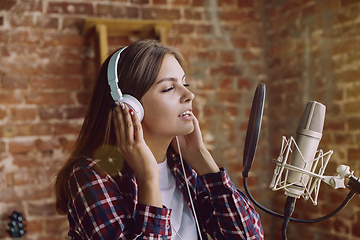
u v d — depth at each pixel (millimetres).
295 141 783
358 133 1976
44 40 2201
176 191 973
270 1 2584
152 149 907
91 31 2227
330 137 2141
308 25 2283
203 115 2502
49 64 2207
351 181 763
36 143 2178
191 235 923
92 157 857
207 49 2516
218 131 2531
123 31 2283
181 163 969
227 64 2557
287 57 2451
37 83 2188
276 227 2541
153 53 851
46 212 2180
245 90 2592
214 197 958
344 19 2041
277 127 2549
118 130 799
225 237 969
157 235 746
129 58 847
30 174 2162
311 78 2271
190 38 2482
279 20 2510
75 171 807
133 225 769
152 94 834
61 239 2199
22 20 2162
